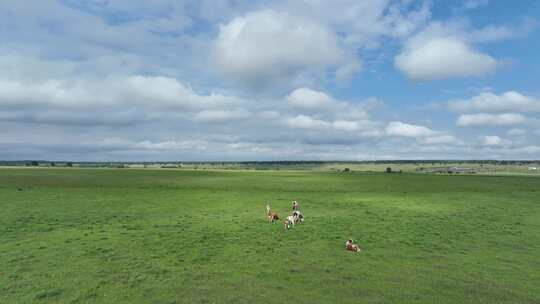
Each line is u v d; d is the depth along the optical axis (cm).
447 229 3188
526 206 4862
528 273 1955
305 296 1591
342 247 2500
